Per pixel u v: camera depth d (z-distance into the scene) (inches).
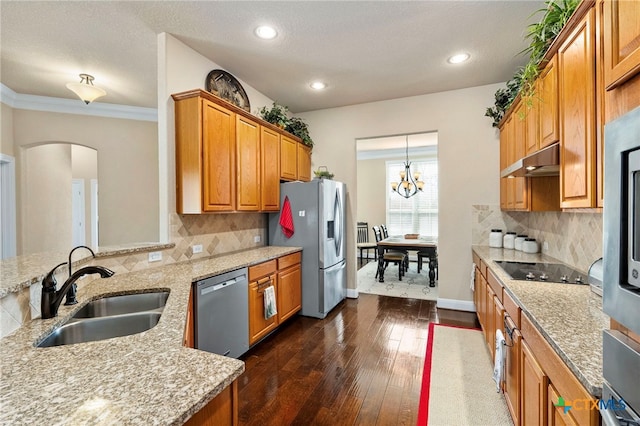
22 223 151.3
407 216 300.7
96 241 260.1
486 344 109.5
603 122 48.6
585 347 41.0
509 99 121.7
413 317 141.6
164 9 87.4
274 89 148.5
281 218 147.4
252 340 107.5
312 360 101.4
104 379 31.2
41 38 101.4
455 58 118.6
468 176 149.3
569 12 63.2
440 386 86.0
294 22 94.8
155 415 25.4
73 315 55.2
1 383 30.5
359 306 158.6
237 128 114.3
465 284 150.7
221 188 106.0
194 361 35.3
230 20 93.2
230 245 129.4
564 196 62.8
